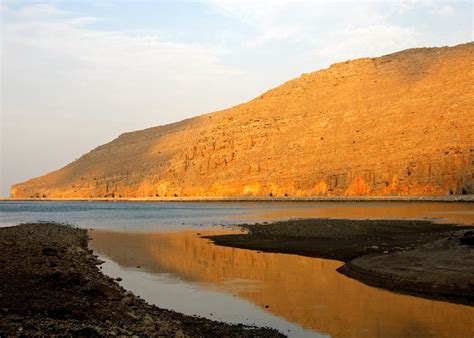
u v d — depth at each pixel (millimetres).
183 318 15367
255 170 157500
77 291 15984
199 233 46125
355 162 138625
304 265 26531
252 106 186750
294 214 75562
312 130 160250
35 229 40062
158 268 25703
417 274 20781
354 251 30250
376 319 15953
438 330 14766
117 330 12148
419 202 110812
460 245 23922
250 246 34594
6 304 13484
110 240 40188
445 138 127500
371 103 161500
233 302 18312
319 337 14195
